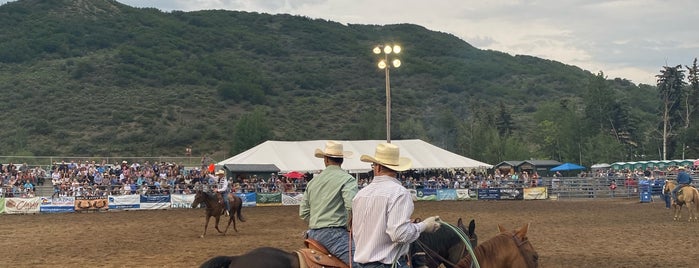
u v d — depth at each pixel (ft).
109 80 341.82
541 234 69.26
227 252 57.93
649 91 518.37
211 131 290.56
